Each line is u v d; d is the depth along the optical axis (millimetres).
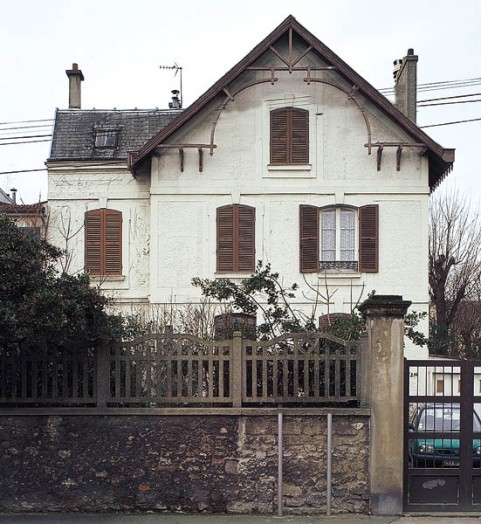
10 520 9773
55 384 10266
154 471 10156
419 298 20469
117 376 10297
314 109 20844
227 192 20703
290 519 9906
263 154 20812
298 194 20719
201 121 20781
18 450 10164
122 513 10102
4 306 9078
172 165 20797
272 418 10188
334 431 10180
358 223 20656
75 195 21562
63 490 10141
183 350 10445
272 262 20594
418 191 20641
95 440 10188
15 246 9672
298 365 10461
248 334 11703
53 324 9141
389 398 10156
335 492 10141
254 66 20766
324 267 20625
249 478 10148
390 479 10086
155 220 20656
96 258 21375
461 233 32875
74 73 24641
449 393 10430
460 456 10305
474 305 33000
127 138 22812
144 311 19141
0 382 10258
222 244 20641
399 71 25031
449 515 10094
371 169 20750
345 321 11461
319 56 20719
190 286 20516
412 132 20359
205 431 10188
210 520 9836
